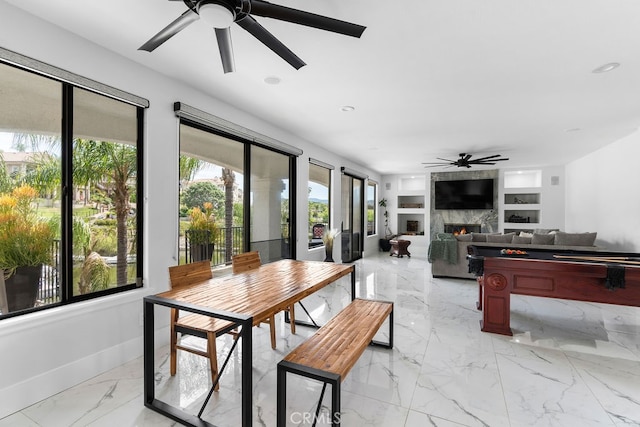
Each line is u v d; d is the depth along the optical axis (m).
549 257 3.09
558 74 2.63
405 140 5.07
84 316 2.12
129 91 2.42
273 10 1.39
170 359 2.28
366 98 3.23
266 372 2.25
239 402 1.88
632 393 1.99
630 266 2.63
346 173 6.74
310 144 5.23
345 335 1.87
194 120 3.00
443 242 5.41
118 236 2.44
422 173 8.98
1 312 1.86
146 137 2.56
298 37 2.10
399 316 3.45
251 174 3.95
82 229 2.22
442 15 1.85
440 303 3.93
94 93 2.28
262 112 3.70
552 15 1.84
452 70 2.58
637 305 2.63
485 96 3.15
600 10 1.78
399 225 9.44
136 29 2.04
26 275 1.95
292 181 4.80
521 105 3.40
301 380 2.15
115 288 2.40
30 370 1.85
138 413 1.78
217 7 1.36
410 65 2.50
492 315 2.99
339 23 1.42
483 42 2.14
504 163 7.22
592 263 2.76
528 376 2.19
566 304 3.96
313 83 2.87
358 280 5.27
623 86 2.87
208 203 3.36
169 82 2.74
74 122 2.16
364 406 1.84
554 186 7.50
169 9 1.83
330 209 6.19
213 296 1.84
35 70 1.89
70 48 2.05
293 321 2.95
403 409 1.81
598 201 5.58
